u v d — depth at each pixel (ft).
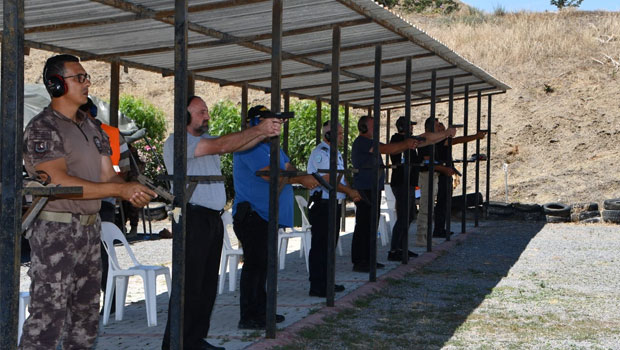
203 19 21.06
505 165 68.33
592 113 81.76
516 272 32.65
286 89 38.27
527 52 94.94
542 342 19.94
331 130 22.86
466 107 44.68
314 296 25.49
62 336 13.42
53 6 18.26
